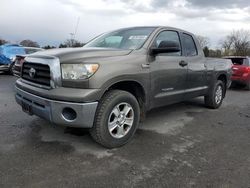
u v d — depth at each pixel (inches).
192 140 175.6
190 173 129.4
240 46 2373.3
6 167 128.1
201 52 239.1
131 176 124.5
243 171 133.6
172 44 176.6
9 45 596.1
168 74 187.8
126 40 185.0
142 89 169.3
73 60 139.7
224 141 176.6
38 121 198.1
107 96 148.1
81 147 153.9
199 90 236.8
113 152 149.6
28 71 160.9
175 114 242.8
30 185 113.9
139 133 183.6
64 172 125.5
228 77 287.3
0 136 166.9
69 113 139.0
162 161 141.3
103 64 144.4
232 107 293.4
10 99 284.0
